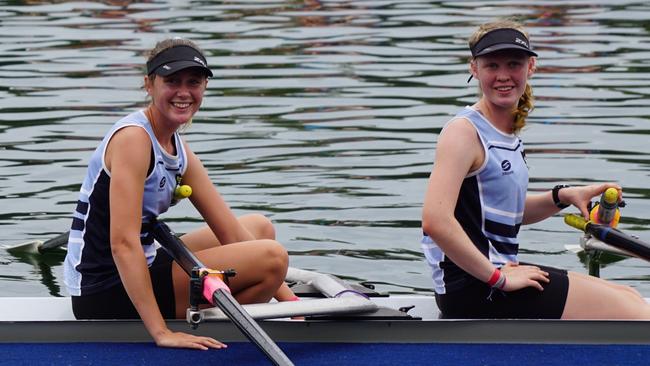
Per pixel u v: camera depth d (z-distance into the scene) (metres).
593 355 7.10
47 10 25.80
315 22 24.36
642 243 7.76
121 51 21.06
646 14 24.95
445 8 26.08
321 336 7.32
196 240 8.01
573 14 25.09
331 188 12.80
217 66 19.78
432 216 7.09
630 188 12.73
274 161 13.88
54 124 15.69
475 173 7.26
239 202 12.27
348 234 11.30
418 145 14.62
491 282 7.19
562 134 15.12
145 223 7.38
